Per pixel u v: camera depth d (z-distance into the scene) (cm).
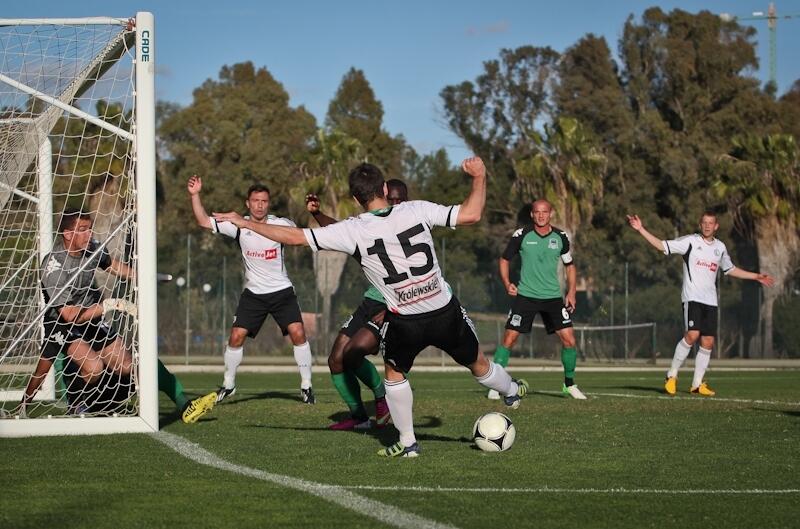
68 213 1822
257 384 3225
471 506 1028
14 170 2078
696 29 9044
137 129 1670
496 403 2247
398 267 1308
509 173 9556
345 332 1758
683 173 7981
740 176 6681
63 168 2731
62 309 1800
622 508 1027
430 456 1387
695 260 2705
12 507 1022
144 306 1672
